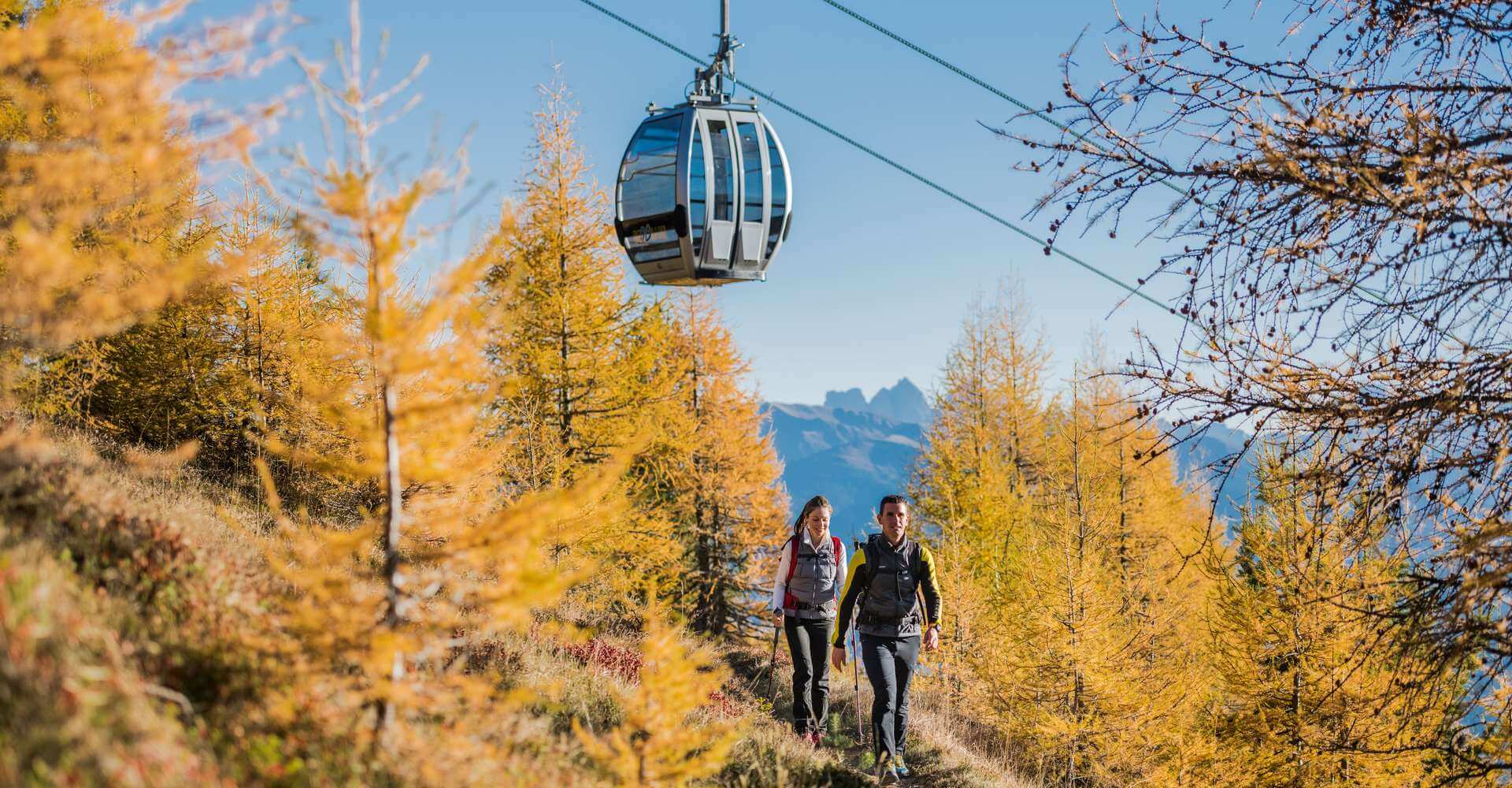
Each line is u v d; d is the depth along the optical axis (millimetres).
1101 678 13070
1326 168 3799
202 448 12914
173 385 12344
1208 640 15773
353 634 3338
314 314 12172
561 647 7324
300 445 11109
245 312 12016
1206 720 14766
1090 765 13602
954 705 16281
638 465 18859
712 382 26531
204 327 12344
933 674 16844
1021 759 13570
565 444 15703
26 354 4812
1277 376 4066
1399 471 4016
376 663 3283
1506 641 3756
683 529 24781
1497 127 4004
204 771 2834
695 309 26906
